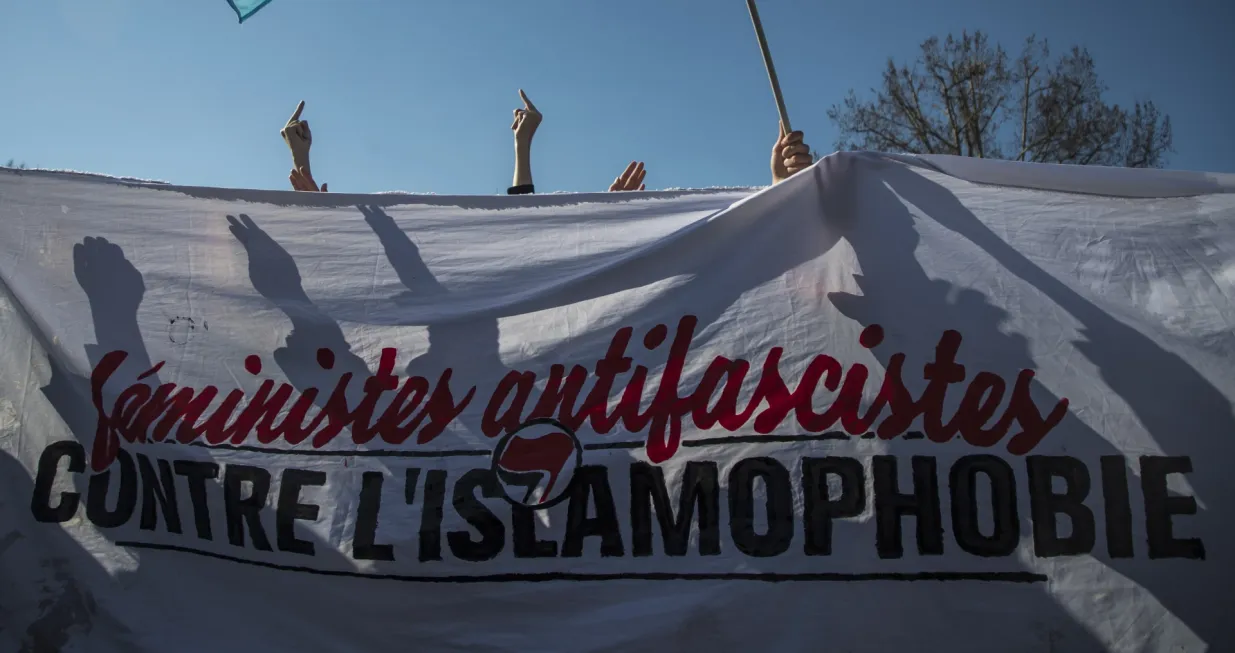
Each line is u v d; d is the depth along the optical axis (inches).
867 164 135.9
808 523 122.4
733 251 135.1
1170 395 124.0
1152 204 131.6
